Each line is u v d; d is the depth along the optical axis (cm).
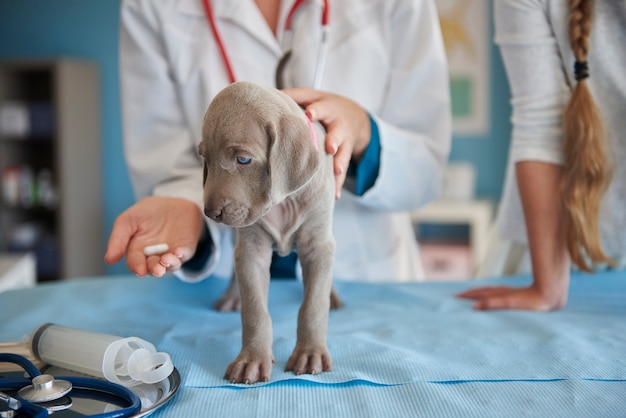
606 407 73
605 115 115
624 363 85
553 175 115
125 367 81
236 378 80
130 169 144
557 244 114
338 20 141
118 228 104
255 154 73
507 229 141
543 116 116
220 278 138
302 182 74
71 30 357
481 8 339
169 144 145
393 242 156
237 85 76
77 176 340
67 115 332
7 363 86
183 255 101
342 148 97
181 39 141
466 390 78
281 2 142
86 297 124
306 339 85
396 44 144
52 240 362
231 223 74
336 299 116
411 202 142
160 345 94
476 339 96
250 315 84
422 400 75
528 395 76
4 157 348
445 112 144
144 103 146
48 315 112
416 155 136
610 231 127
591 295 122
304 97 106
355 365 85
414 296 123
